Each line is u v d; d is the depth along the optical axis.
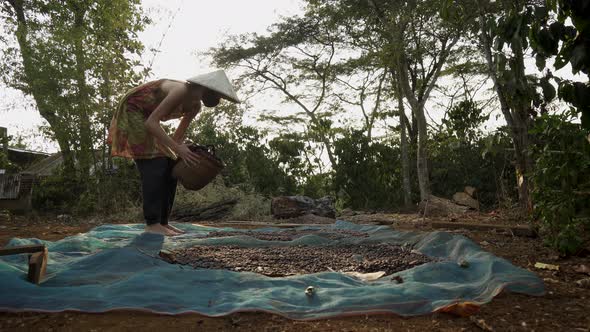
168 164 5.63
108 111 9.94
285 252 4.58
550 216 4.67
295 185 13.09
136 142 5.36
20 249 3.40
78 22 11.48
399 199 13.88
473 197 12.32
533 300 3.05
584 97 3.31
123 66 10.07
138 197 10.66
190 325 2.63
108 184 10.03
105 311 2.78
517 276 3.30
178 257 4.16
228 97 5.23
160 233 5.43
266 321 2.68
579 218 4.59
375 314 2.79
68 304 2.82
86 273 3.49
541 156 4.80
